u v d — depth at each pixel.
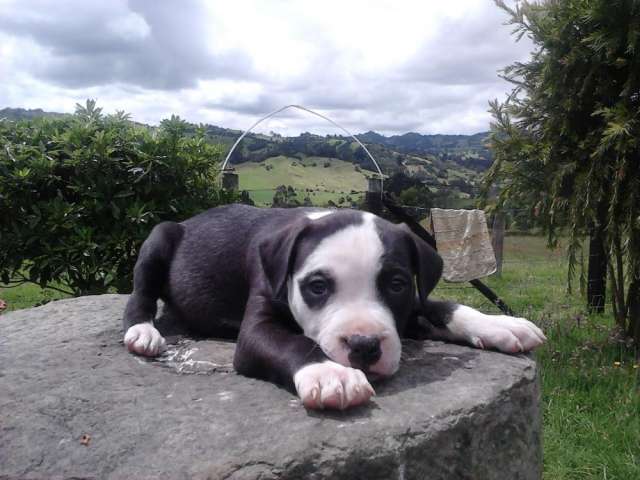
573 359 0.75
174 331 0.51
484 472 0.35
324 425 0.31
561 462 0.55
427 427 0.32
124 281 0.78
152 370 0.41
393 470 0.30
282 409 0.33
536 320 0.91
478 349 0.44
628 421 0.60
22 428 0.33
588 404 0.64
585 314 0.95
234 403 0.34
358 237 0.37
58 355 0.44
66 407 0.35
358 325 0.34
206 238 0.50
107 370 0.41
